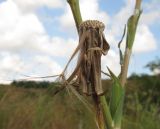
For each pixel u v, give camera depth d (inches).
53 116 13.9
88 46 4.6
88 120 13.7
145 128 16.0
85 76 4.6
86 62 4.6
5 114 14.8
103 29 4.7
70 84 4.5
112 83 4.9
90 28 4.6
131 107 17.8
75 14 4.7
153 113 17.3
